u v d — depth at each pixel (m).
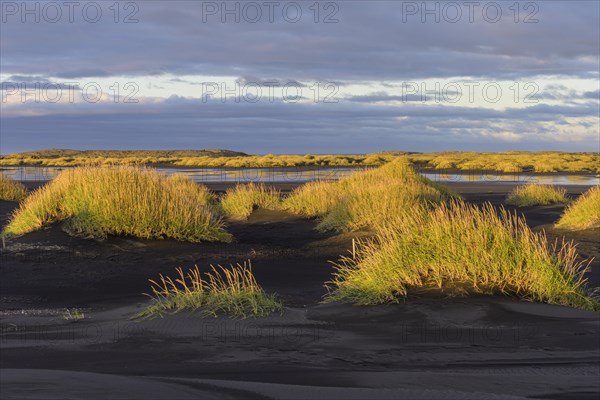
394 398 3.88
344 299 7.84
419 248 8.15
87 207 13.93
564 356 5.14
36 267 11.26
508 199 25.89
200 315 6.98
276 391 4.03
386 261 8.03
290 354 5.30
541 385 4.19
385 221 15.32
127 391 4.02
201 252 12.79
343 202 17.44
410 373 4.54
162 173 16.59
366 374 4.54
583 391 4.05
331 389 4.08
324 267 11.44
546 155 93.81
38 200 14.84
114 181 14.61
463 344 5.60
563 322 6.32
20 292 9.52
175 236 13.66
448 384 4.23
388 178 22.80
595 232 15.20
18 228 14.21
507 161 73.19
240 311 7.11
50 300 8.98
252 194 21.48
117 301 8.80
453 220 8.45
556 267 7.78
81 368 4.90
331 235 15.57
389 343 5.67
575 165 64.75
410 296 7.53
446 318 6.60
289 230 16.78
